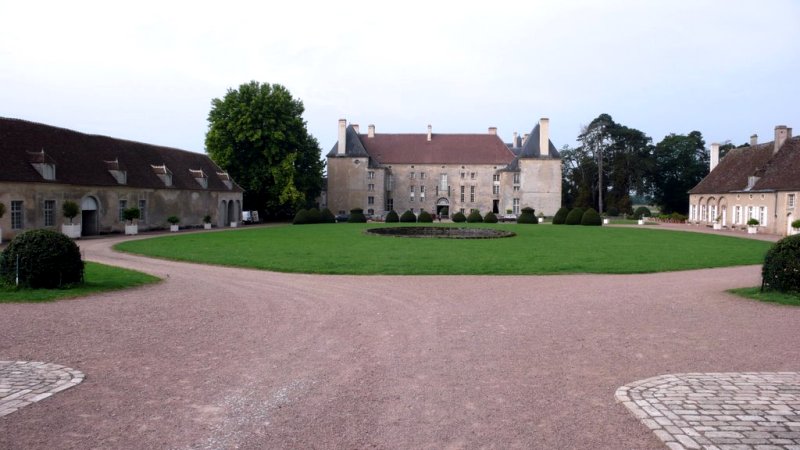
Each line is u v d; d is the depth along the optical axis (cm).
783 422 506
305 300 1159
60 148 3312
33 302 1091
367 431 492
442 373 663
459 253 2172
